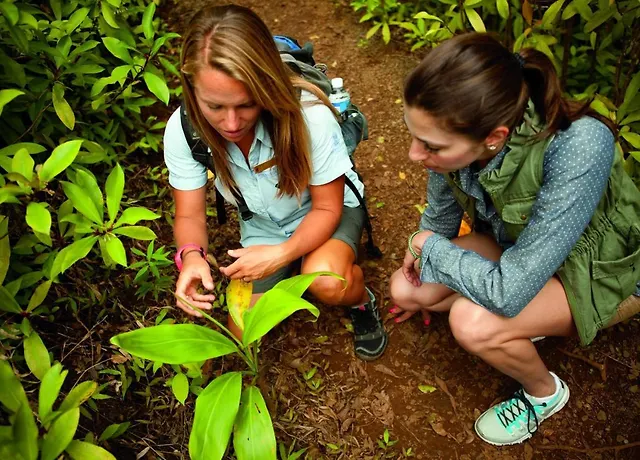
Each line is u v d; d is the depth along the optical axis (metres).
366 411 1.99
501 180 1.50
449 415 1.99
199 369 1.77
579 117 1.41
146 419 1.81
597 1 2.48
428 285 2.01
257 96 1.44
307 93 1.68
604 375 2.05
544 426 1.95
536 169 1.46
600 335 2.15
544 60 1.37
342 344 2.15
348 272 1.89
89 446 1.31
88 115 2.47
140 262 1.99
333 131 1.72
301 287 1.41
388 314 2.25
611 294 1.65
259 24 1.43
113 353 1.89
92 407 1.71
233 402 1.31
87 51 2.41
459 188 1.71
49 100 2.18
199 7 3.48
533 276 1.51
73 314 1.89
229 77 1.39
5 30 1.94
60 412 1.31
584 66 2.85
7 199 1.49
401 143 2.86
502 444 1.92
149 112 2.81
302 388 2.01
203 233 1.88
